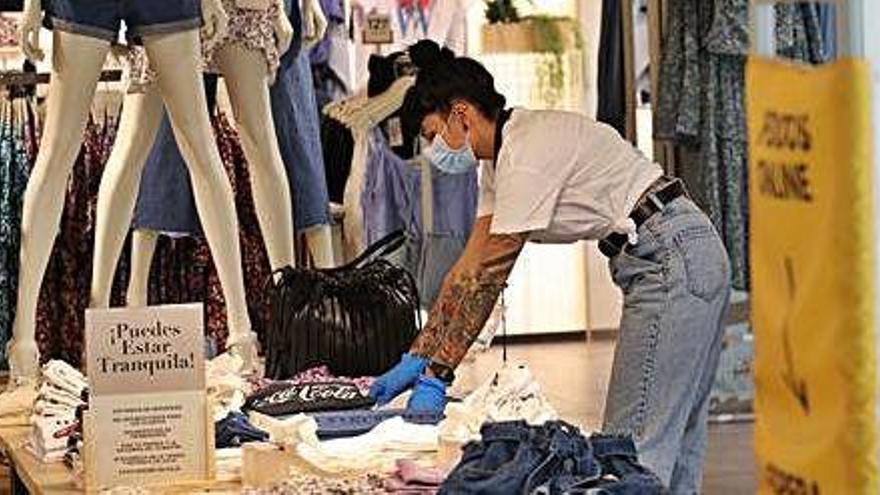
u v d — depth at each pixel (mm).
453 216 7957
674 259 4594
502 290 4699
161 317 4137
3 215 7324
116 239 6629
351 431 4590
